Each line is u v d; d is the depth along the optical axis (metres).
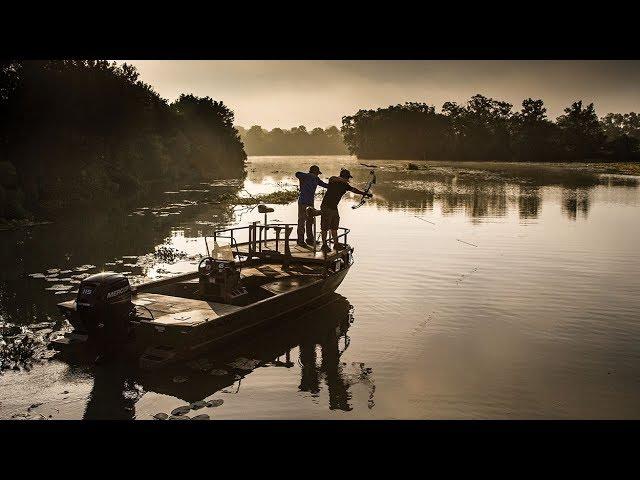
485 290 13.81
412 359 9.33
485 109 145.75
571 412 7.47
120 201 36.66
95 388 7.99
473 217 28.86
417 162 123.44
